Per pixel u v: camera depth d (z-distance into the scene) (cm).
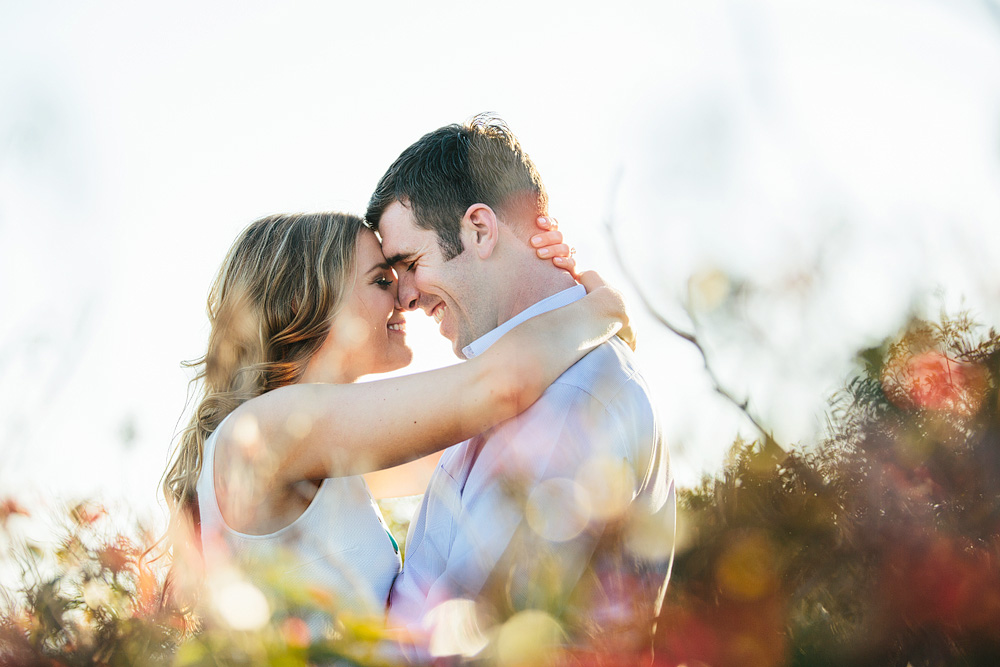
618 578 88
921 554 73
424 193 223
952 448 74
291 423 182
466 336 226
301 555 185
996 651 70
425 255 224
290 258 223
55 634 108
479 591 86
